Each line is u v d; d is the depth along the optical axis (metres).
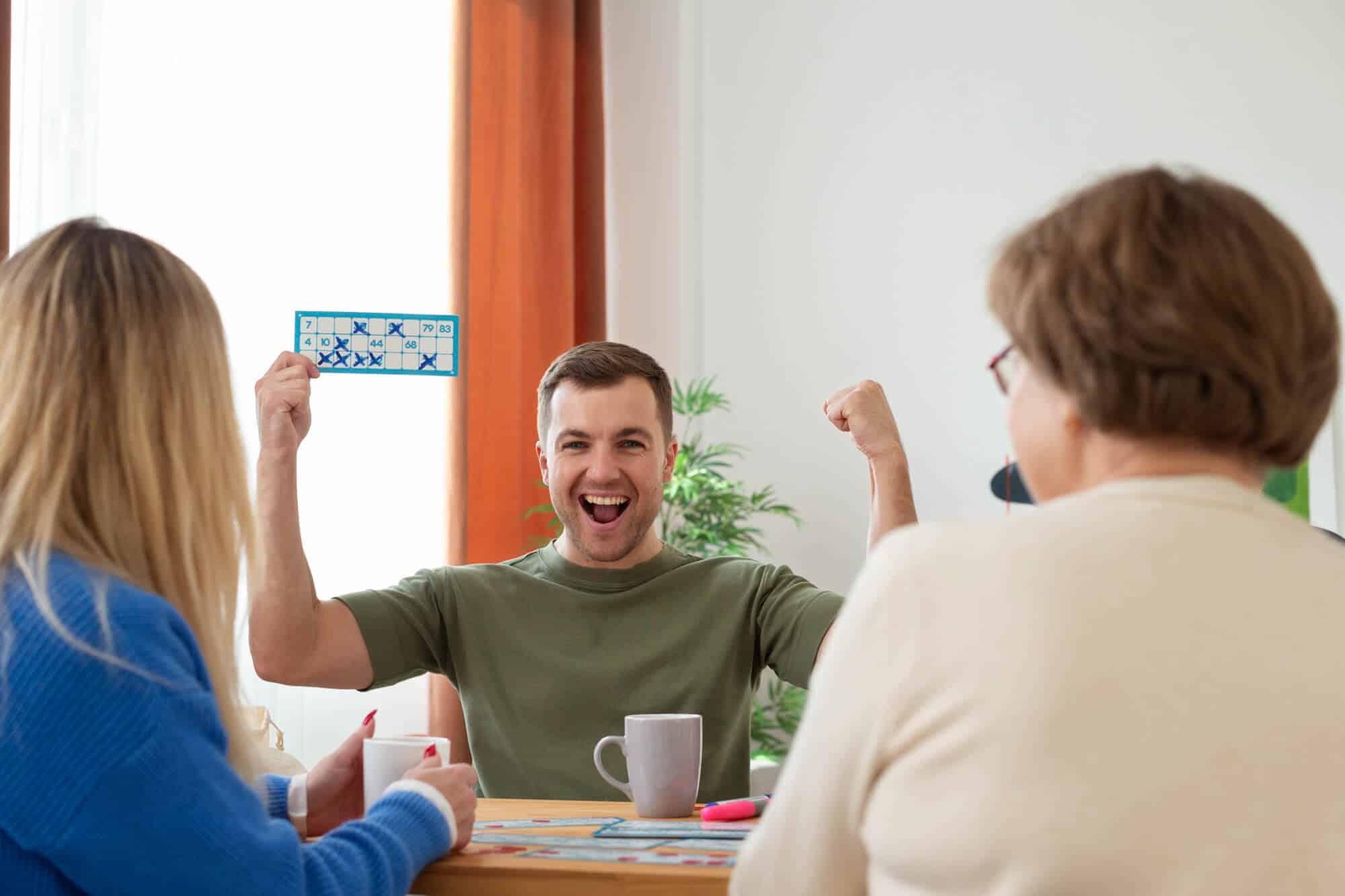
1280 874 0.62
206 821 0.83
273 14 3.10
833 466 3.94
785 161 4.05
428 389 3.31
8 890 0.81
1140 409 0.69
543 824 1.16
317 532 3.12
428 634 1.68
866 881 0.74
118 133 2.75
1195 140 3.88
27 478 0.90
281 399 1.51
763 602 1.70
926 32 4.02
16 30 2.50
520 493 3.47
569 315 3.64
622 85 4.06
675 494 3.52
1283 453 0.71
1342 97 3.82
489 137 3.46
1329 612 0.66
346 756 1.19
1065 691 0.64
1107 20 3.93
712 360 4.02
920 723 0.68
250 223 3.01
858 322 3.97
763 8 4.08
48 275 0.95
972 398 3.88
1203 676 0.64
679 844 1.03
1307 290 0.69
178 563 0.95
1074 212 0.73
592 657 1.67
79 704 0.81
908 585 0.70
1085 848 0.62
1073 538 0.68
